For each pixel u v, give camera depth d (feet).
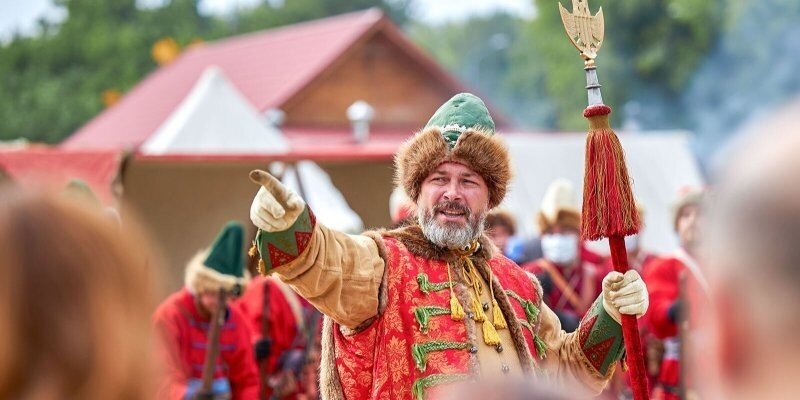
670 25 158.30
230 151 66.90
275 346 41.04
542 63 244.83
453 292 20.84
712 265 7.22
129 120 143.23
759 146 6.98
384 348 20.20
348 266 19.79
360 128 111.65
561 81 199.82
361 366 20.44
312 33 147.23
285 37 150.00
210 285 36.70
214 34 259.60
